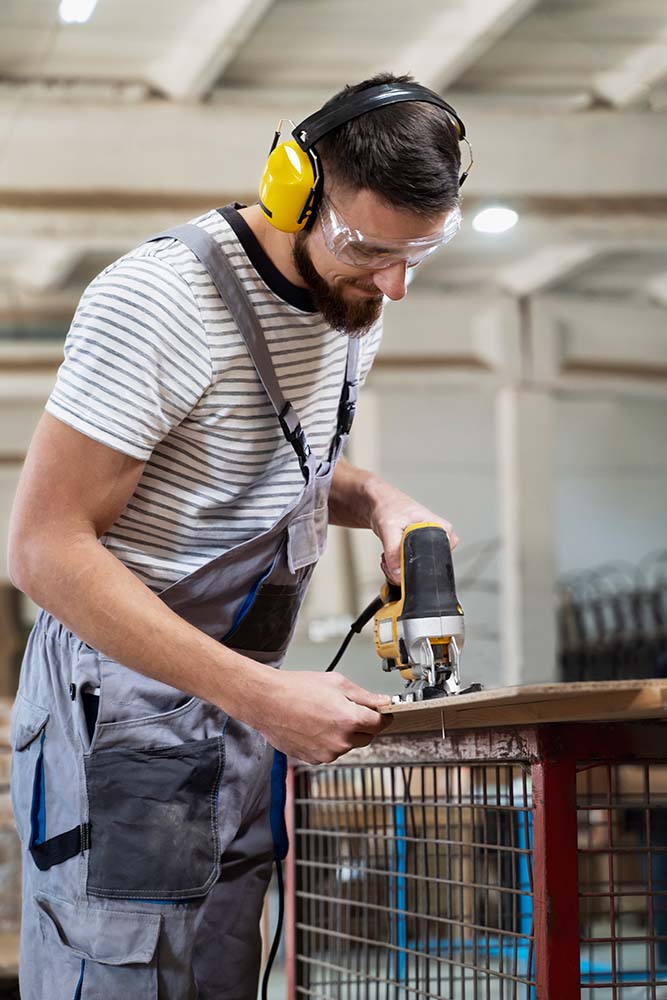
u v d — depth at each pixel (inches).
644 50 232.2
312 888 75.5
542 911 50.2
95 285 53.2
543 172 249.9
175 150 235.9
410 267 52.0
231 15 203.5
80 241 239.5
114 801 53.9
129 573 51.4
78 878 53.8
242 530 57.2
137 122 234.7
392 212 49.0
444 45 221.5
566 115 250.7
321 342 57.1
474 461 414.6
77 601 50.3
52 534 50.7
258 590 56.9
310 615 346.3
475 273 340.8
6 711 151.6
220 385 54.2
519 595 331.9
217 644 50.8
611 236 261.6
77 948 53.4
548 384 339.6
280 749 51.3
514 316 338.6
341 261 50.8
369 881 67.4
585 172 251.1
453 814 66.9
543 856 50.4
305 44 225.5
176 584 55.3
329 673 50.6
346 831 70.5
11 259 324.8
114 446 51.0
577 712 42.6
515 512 335.9
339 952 70.2
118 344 51.2
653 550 424.8
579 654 339.6
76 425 50.6
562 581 411.8
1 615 351.9
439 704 44.7
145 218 235.3
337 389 60.5
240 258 54.1
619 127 252.5
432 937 66.7
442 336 335.0
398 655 59.6
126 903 53.3
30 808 55.3
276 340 55.2
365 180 48.9
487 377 337.1
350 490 68.2
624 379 347.6
